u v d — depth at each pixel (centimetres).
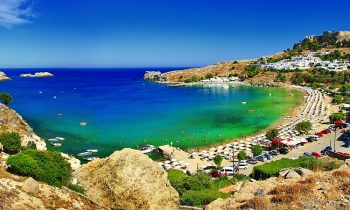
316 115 13550
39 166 4334
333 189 2939
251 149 9050
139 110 16812
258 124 12975
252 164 8319
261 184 3488
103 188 4075
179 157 8981
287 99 19225
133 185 3991
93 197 4069
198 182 5228
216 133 11769
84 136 11531
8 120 9425
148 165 4156
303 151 9106
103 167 4222
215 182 6119
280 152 9119
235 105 17775
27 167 4225
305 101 17900
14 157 4303
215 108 16950
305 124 10819
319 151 9000
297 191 2978
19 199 3481
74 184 4269
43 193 3838
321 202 2711
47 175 4250
